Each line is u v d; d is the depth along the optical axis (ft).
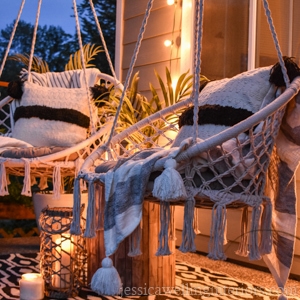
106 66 19.89
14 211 13.04
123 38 13.52
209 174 5.53
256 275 8.94
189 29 11.43
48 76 10.57
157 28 12.45
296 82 5.79
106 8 20.30
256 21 10.19
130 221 5.45
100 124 10.10
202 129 6.53
